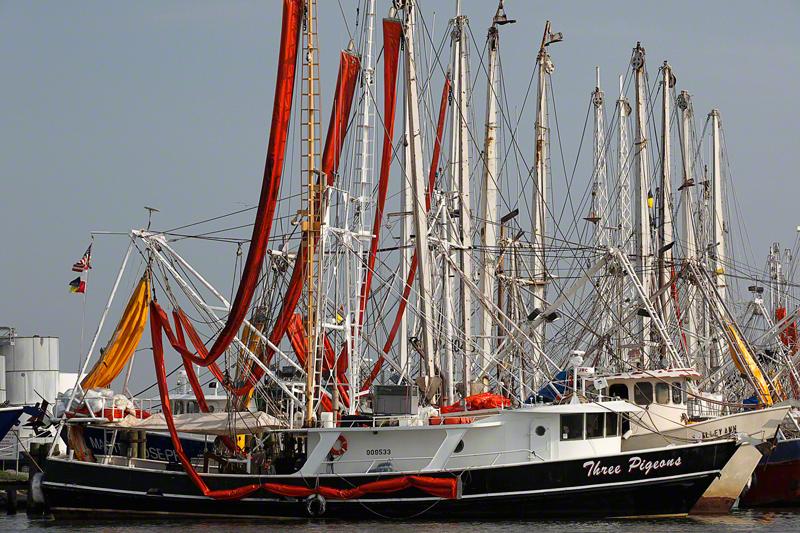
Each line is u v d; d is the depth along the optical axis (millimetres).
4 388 144125
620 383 107375
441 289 126938
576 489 95000
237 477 97625
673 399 107562
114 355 104250
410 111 109375
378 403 98188
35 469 111938
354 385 102625
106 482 99938
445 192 128000
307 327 101250
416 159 108812
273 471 98812
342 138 113125
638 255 139000
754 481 115125
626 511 96188
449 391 112688
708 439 102312
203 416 101438
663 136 141375
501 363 119188
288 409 102875
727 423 105750
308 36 101125
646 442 104500
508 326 138875
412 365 133500
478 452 96375
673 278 127062
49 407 148125
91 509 100188
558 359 130625
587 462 95438
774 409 105188
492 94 139750
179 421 101000
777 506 114250
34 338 150000
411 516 95250
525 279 145250
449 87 137500
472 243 139125
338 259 106062
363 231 108625
